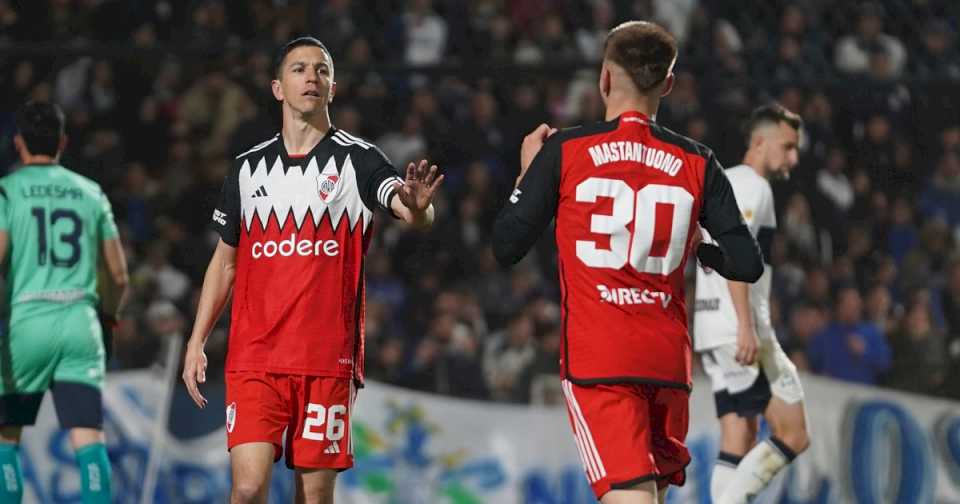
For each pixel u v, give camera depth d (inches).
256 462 674.8
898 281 1536.7
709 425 1261.1
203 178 1469.0
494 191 1505.9
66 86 1540.4
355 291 698.8
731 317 894.4
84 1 1563.7
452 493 1230.9
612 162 622.5
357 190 696.4
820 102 1596.9
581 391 621.0
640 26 637.3
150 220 1456.7
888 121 1648.6
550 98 1563.7
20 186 893.8
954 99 1644.9
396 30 1598.2
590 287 620.1
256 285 695.7
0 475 871.7
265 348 687.7
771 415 889.5
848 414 1283.2
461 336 1332.4
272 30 1546.5
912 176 1641.2
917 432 1295.5
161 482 1171.3
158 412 1180.5
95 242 911.0
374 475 1218.0
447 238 1466.5
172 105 1531.7
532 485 1247.5
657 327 621.6
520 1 1631.4
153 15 1562.5
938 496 1289.4
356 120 1476.4
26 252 885.8
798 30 1658.5
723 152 1508.4
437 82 1555.1
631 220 618.8
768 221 884.0
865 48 1673.2
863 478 1275.8
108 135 1501.0
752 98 1558.8
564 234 627.2
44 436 1143.6
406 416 1236.5
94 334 896.3
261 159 704.4
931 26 1707.7
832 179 1592.0
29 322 878.4
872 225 1589.6
